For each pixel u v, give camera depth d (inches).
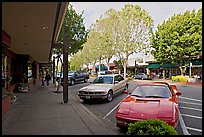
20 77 873.5
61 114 358.0
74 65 3321.9
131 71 2522.1
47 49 740.7
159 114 251.4
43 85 1064.2
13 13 306.5
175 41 1344.7
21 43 590.6
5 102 350.0
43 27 394.0
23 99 549.0
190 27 1327.5
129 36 1596.9
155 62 1888.5
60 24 381.4
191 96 622.5
